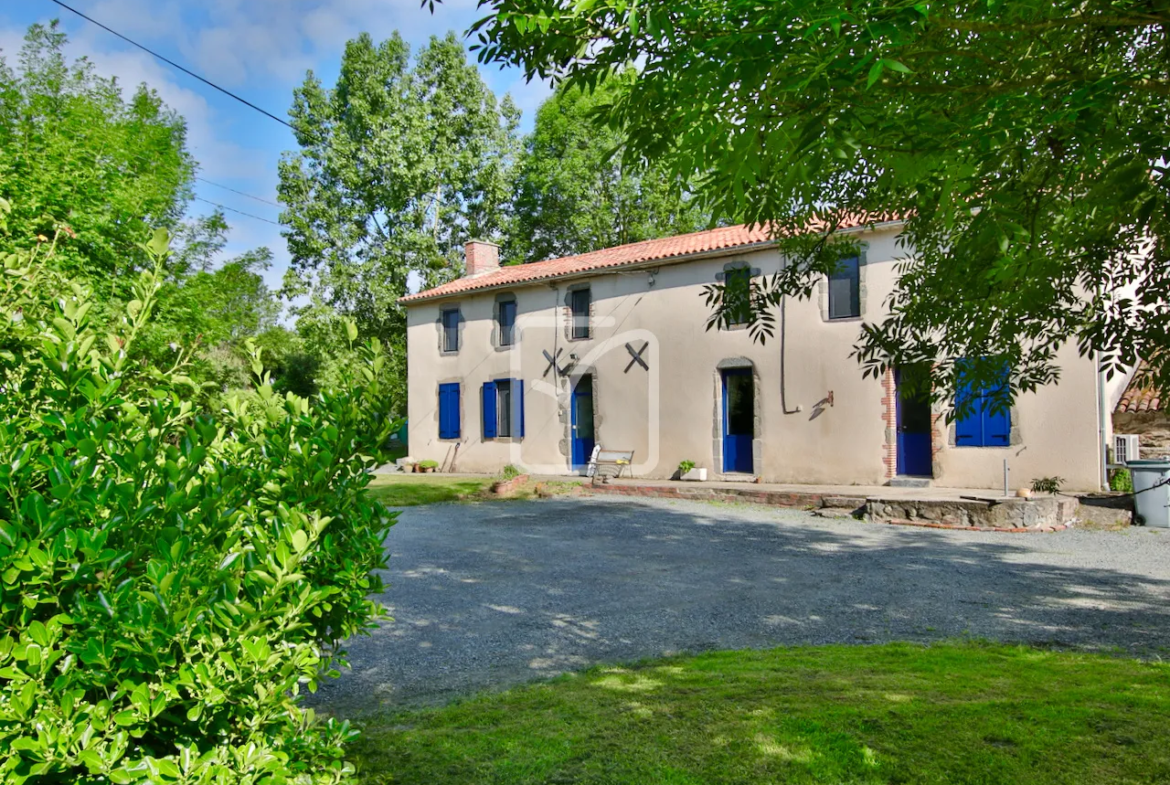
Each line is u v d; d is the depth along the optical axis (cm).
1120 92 215
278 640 168
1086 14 213
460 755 306
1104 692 360
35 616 146
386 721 357
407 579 719
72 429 149
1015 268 315
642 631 529
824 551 827
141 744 154
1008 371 416
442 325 1981
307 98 2586
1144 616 539
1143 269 333
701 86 210
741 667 425
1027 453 1099
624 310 1585
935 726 315
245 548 164
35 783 128
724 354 1421
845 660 438
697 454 1457
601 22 237
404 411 2570
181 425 201
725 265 1422
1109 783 264
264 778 149
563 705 364
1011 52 233
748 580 690
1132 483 966
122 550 140
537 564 786
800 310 1323
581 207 2586
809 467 1305
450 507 1291
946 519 975
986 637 496
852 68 182
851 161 266
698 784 274
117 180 882
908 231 428
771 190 279
